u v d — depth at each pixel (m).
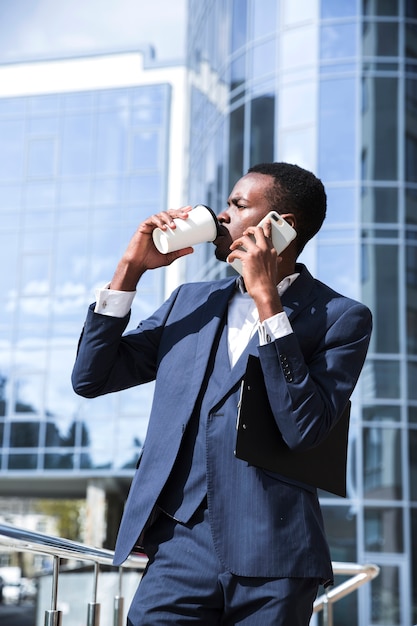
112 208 27.22
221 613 2.10
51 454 25.58
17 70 28.45
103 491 25.88
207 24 22.56
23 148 28.06
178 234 2.21
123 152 27.48
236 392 2.14
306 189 2.32
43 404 26.06
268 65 19.38
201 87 22.84
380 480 17.34
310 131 18.62
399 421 17.55
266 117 19.17
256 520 2.05
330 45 18.81
